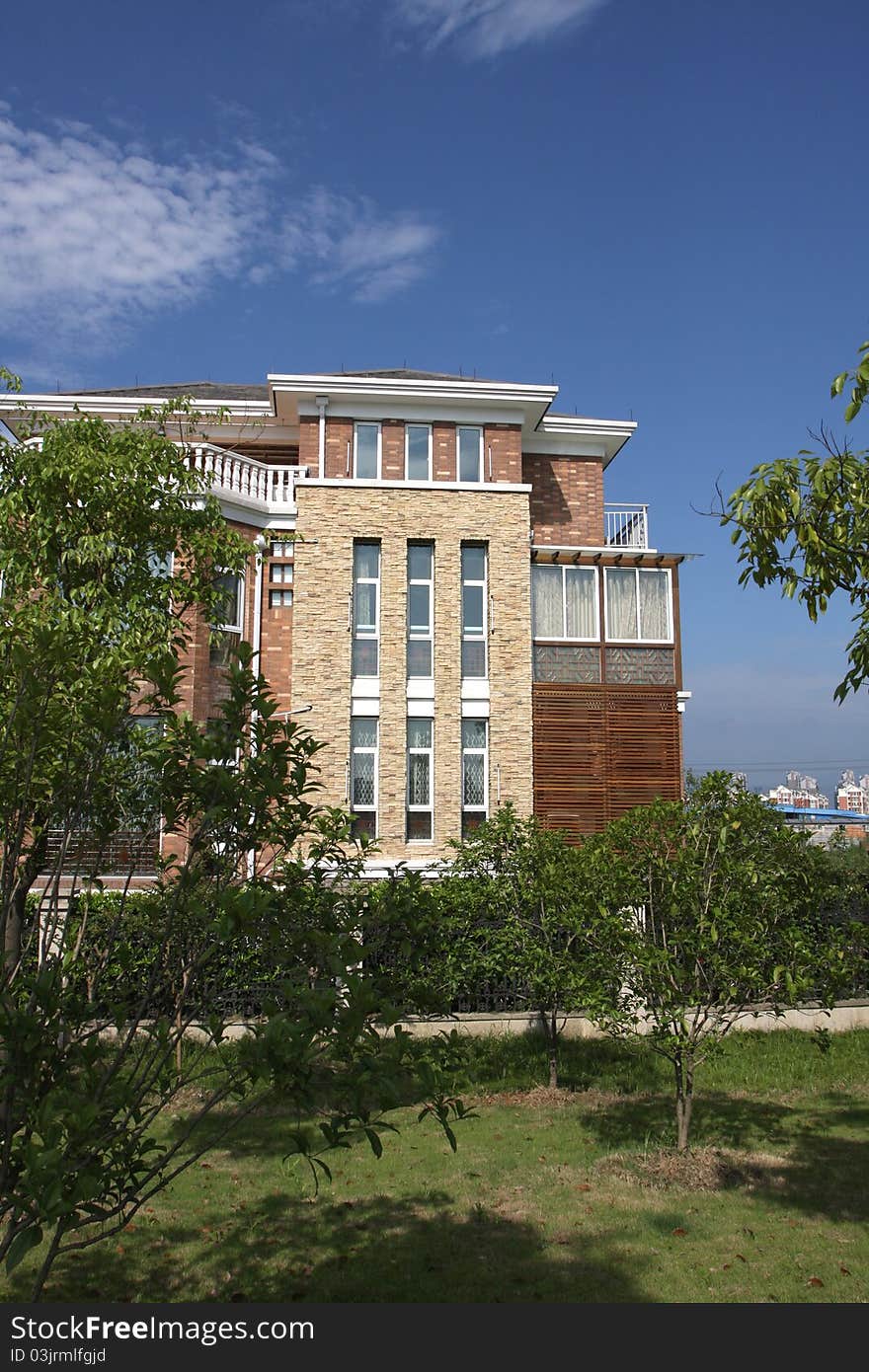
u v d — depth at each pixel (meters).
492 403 22.30
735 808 9.12
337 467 21.97
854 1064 13.39
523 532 20.58
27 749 4.80
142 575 9.03
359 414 22.30
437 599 20.22
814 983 8.85
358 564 20.39
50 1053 4.05
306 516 20.08
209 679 18.53
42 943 5.69
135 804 5.36
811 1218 7.71
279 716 19.59
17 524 8.86
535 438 24.08
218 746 4.49
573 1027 14.48
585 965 9.80
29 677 4.62
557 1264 6.74
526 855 12.96
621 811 19.84
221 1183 8.61
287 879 4.90
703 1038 9.30
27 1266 6.75
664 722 20.36
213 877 4.92
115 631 8.30
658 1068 13.19
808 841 10.37
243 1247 7.11
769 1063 13.42
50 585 8.84
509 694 20.00
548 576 20.78
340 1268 6.70
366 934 5.23
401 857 19.14
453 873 14.24
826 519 6.31
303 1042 3.72
